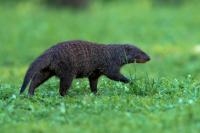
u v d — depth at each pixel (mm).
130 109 12102
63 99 13188
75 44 13633
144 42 31375
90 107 12312
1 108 12312
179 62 25109
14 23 39688
